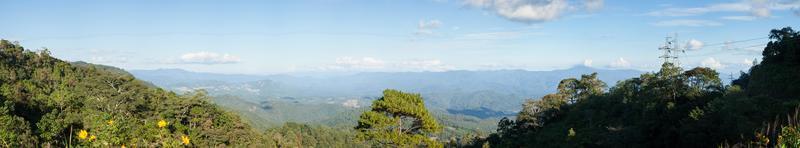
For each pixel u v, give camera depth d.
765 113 29.75
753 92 39.97
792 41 43.81
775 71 39.50
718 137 34.28
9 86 43.31
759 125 27.48
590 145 56.91
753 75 43.88
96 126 11.25
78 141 11.12
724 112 35.53
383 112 31.80
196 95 60.59
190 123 55.03
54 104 37.59
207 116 58.19
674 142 43.34
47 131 11.83
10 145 10.95
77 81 66.00
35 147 11.44
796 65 40.22
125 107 49.00
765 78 40.00
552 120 83.81
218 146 53.25
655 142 46.62
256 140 66.69
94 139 11.09
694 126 38.84
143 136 12.27
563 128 72.38
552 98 87.06
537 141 71.50
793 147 6.68
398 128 31.59
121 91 62.88
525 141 76.00
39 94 45.66
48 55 75.50
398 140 30.45
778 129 7.40
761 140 7.39
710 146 35.75
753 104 32.09
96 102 47.47
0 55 61.94
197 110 56.19
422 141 31.41
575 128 68.88
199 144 49.25
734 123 32.72
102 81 68.44
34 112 32.19
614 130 54.66
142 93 64.56
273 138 97.81
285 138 113.75
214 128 56.97
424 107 31.86
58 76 64.31
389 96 31.14
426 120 31.31
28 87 51.25
